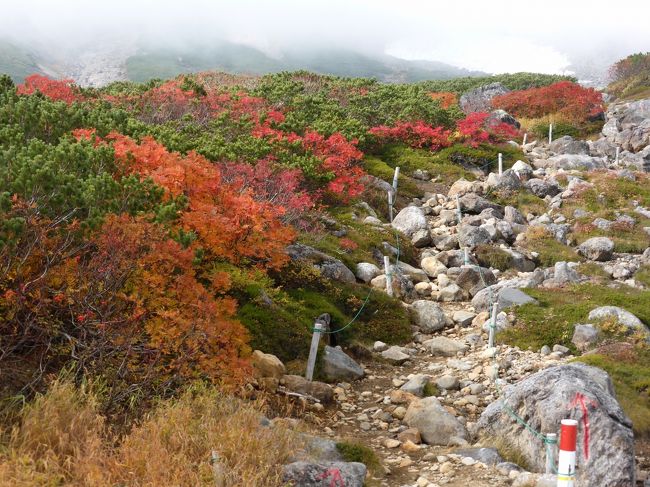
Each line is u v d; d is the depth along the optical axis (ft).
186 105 79.56
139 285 27.86
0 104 46.26
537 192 88.63
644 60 242.99
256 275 43.50
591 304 50.29
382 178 87.76
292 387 36.17
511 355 45.32
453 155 101.19
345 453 28.35
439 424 33.12
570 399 29.32
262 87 100.37
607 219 79.92
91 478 19.58
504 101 153.99
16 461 19.40
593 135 140.15
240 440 23.53
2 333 25.85
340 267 53.16
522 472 27.58
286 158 67.62
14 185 26.37
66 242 26.81
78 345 26.05
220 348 30.22
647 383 39.40
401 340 48.60
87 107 64.85
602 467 27.50
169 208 30.76
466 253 63.26
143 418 24.48
